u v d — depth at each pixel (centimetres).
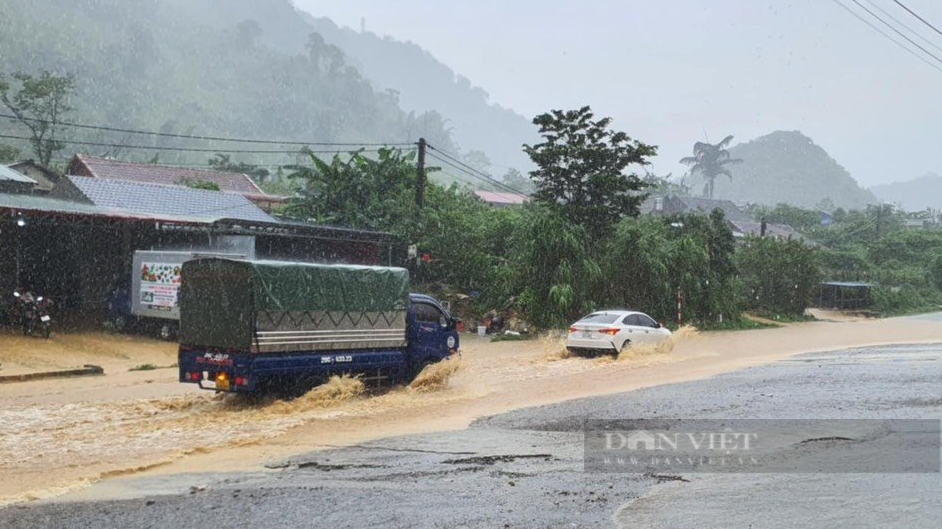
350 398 1416
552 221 3142
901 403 1299
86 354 2127
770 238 5128
